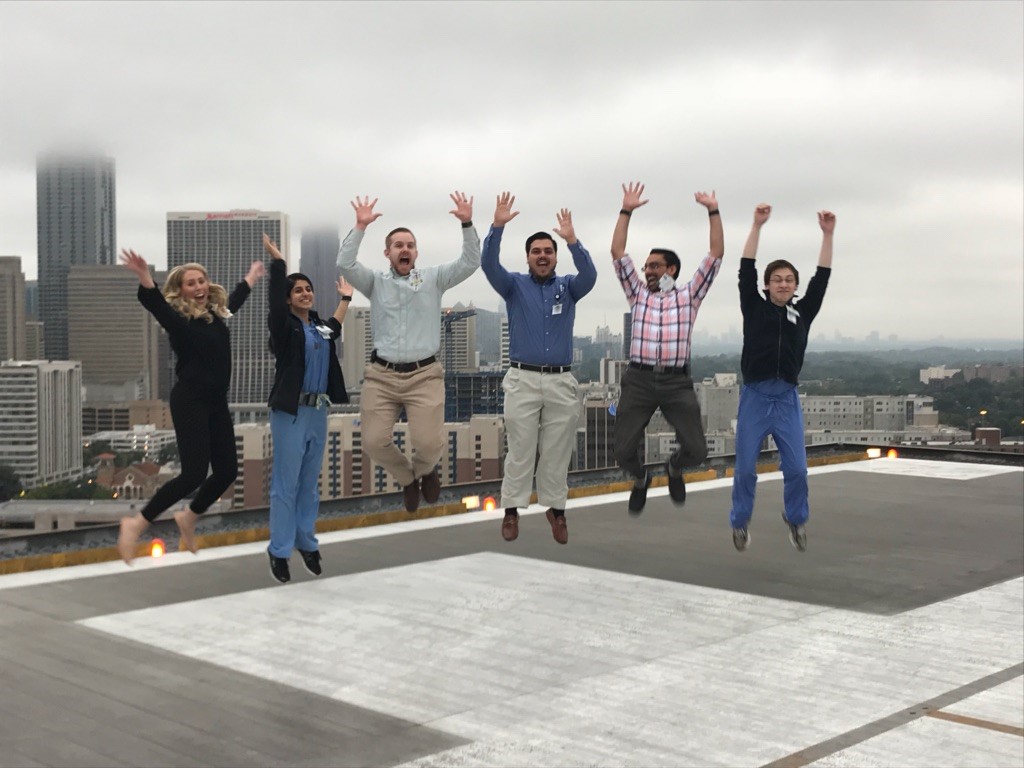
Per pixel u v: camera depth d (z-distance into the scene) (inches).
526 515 360.8
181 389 226.1
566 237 265.9
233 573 268.8
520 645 205.9
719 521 351.3
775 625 222.7
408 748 151.9
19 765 143.2
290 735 156.3
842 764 148.0
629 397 277.1
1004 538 325.4
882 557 295.3
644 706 171.2
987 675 189.2
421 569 275.1
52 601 237.9
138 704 169.2
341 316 262.8
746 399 268.7
